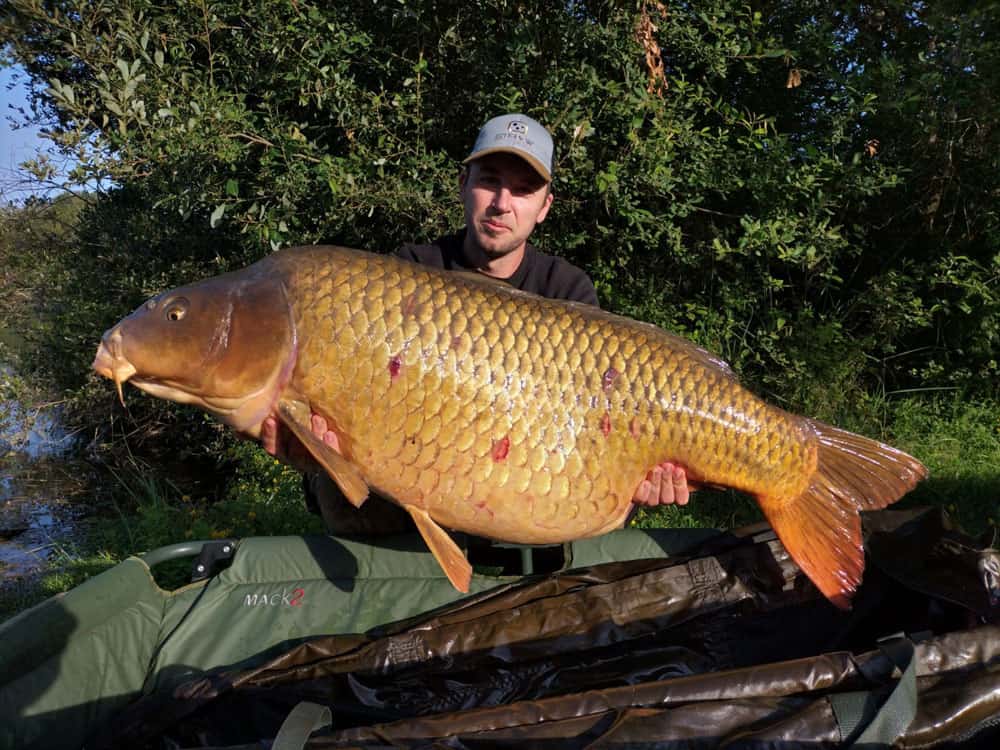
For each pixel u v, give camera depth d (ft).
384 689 5.99
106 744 5.58
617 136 15.64
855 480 6.63
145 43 14.32
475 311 5.83
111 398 21.07
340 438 5.81
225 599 6.61
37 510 17.92
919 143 18.16
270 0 14.55
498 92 15.12
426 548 7.08
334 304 5.67
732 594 7.09
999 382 18.84
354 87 15.17
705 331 17.15
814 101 19.22
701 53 15.88
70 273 23.24
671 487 6.42
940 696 4.56
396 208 14.71
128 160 14.60
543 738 4.36
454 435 5.74
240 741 5.51
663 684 4.78
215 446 19.38
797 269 18.60
